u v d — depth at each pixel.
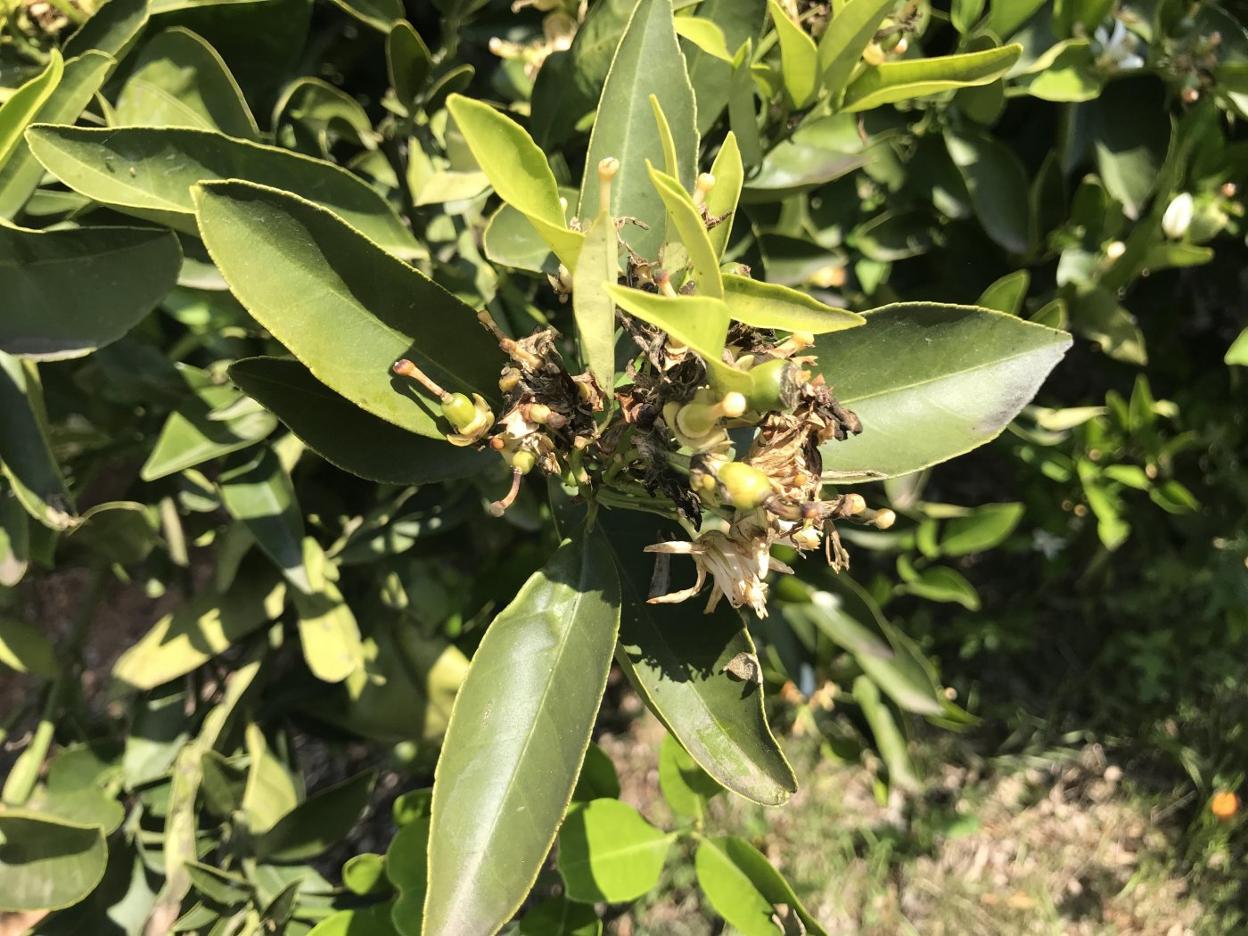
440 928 0.19
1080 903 0.47
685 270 0.20
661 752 0.36
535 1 0.31
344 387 0.21
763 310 0.18
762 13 0.29
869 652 0.36
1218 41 0.32
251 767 0.34
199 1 0.27
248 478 0.31
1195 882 0.47
